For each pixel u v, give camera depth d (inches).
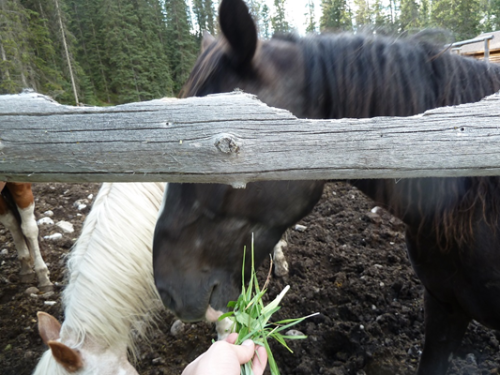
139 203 83.4
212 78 43.9
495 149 32.3
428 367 68.0
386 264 126.0
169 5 820.6
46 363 70.6
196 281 46.9
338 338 92.9
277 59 46.1
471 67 49.2
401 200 51.6
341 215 162.1
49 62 645.9
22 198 121.6
